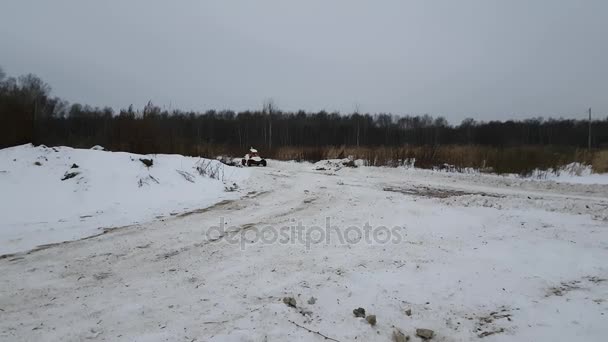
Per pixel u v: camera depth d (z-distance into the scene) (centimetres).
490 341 377
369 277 526
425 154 2527
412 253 627
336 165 2448
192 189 1244
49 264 571
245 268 558
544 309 435
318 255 618
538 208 944
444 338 385
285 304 434
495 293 479
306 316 414
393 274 538
